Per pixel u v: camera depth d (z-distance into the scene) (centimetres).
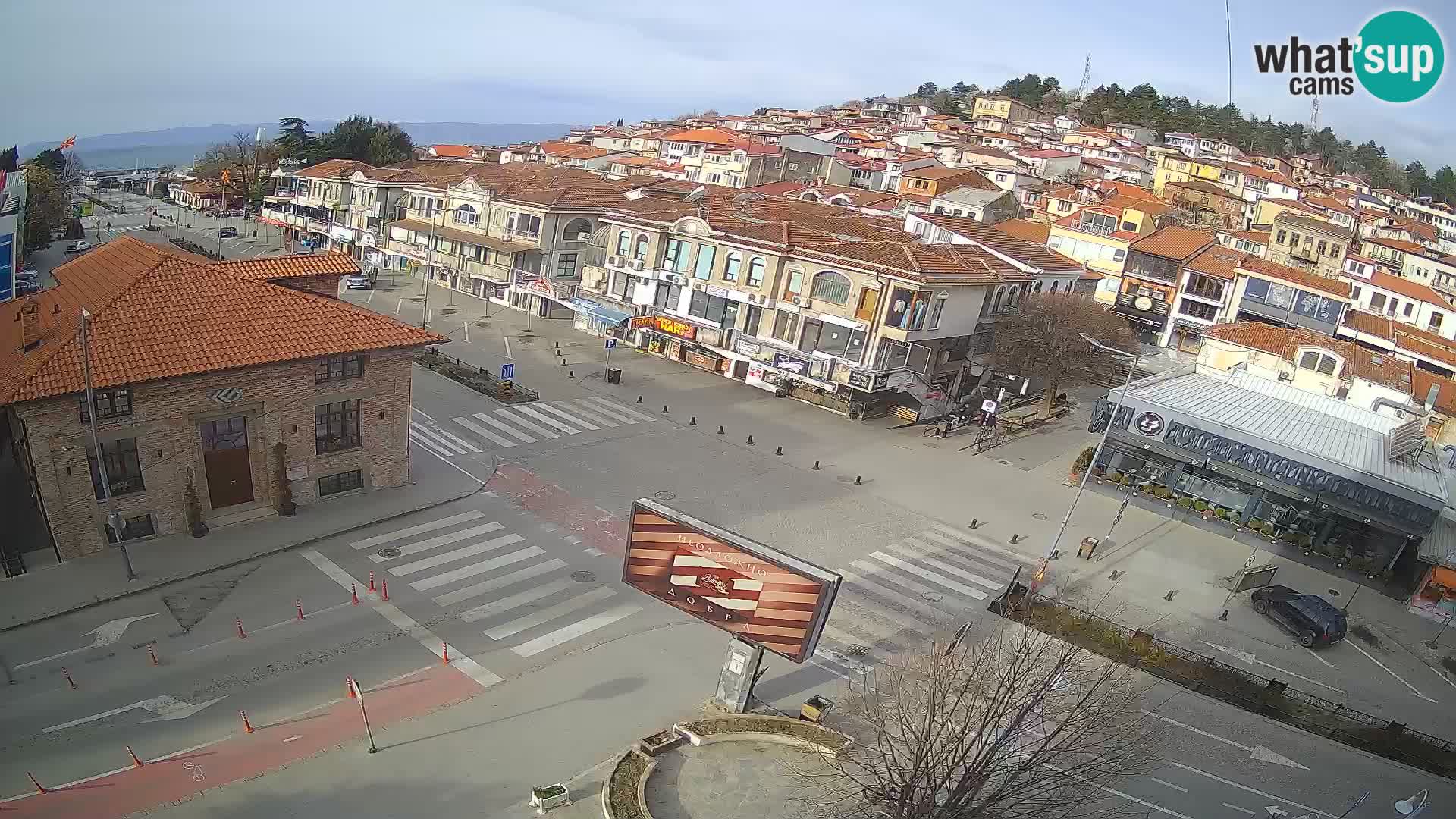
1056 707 2519
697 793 2395
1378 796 2773
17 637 2725
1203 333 6394
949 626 3384
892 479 4872
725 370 6412
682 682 2894
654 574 2730
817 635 2506
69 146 6506
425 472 4197
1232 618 3822
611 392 5753
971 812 2034
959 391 6375
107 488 3164
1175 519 4831
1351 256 9525
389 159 13188
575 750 2506
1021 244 7162
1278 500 4631
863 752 2536
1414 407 5453
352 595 3142
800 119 18088
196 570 3159
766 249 5881
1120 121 19525
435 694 2673
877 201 9231
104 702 2481
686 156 12312
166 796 2169
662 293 6631
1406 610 4138
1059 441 5916
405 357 3834
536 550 3609
